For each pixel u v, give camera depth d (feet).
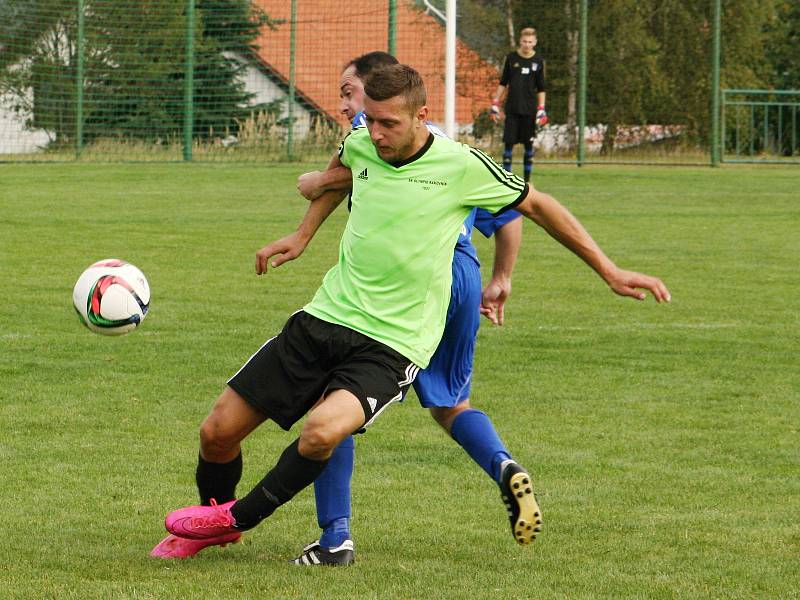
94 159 239.71
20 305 93.81
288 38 255.29
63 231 135.03
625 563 41.63
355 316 40.50
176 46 239.91
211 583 38.70
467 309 43.11
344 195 44.86
